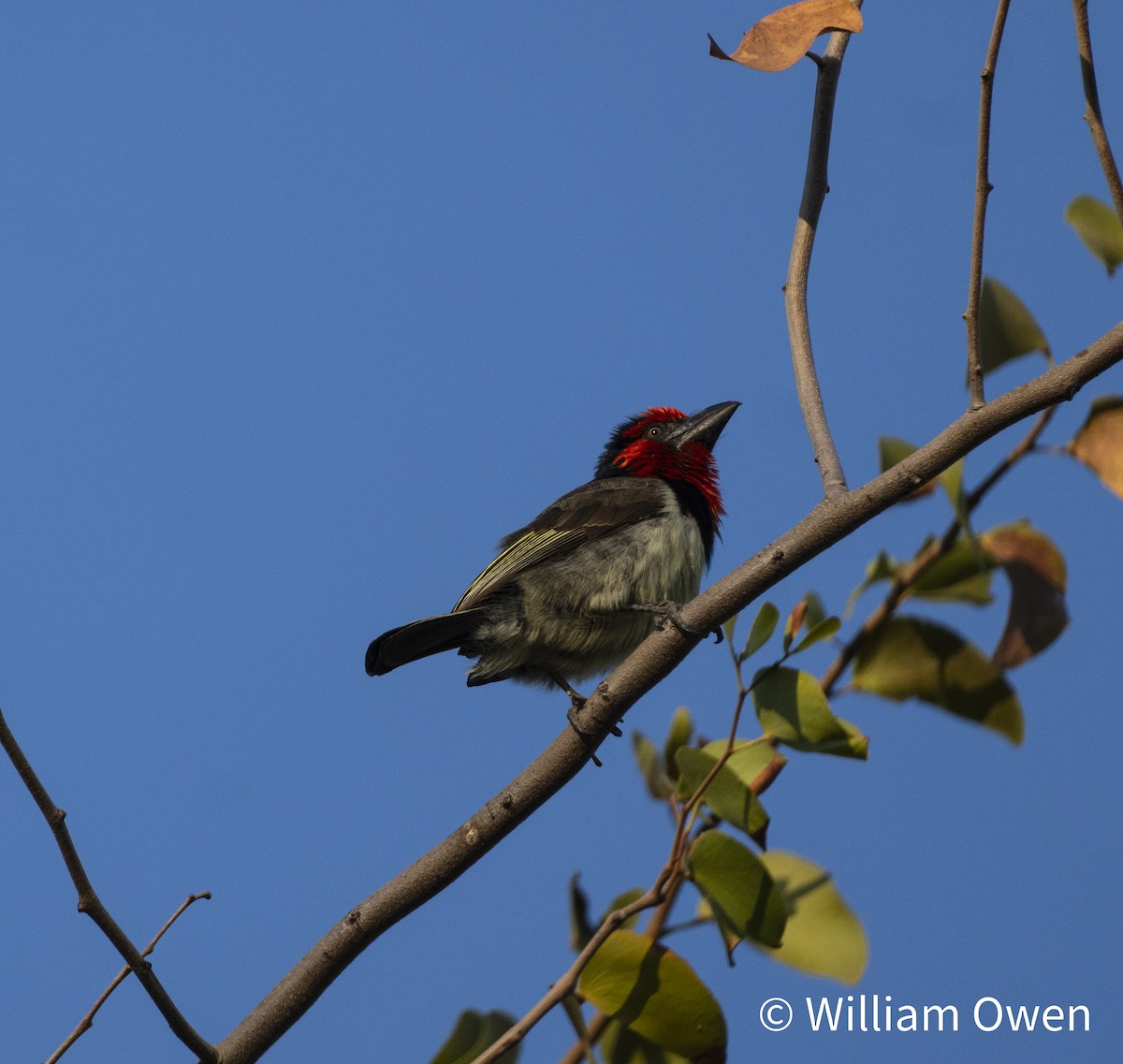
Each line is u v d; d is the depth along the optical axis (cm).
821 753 834
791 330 936
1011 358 1012
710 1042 793
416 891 844
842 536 842
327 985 822
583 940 868
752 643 839
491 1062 743
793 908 905
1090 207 1022
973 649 979
